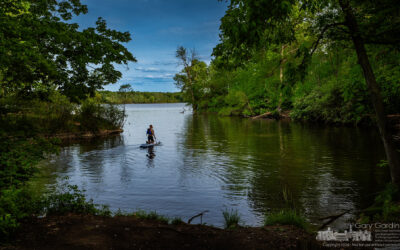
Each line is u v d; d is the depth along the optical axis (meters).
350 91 9.55
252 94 48.91
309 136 22.70
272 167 12.69
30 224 4.88
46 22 7.41
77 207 5.94
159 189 9.71
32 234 4.42
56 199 6.03
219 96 65.31
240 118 47.88
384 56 8.69
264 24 5.43
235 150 17.47
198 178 11.13
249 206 7.93
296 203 8.03
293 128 29.42
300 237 4.66
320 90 33.38
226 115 56.69
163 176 11.53
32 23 6.78
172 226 5.34
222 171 12.21
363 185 9.55
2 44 5.59
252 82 47.50
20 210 5.09
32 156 5.71
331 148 16.92
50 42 7.41
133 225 5.11
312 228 6.18
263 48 7.18
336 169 11.89
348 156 14.42
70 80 8.55
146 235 4.66
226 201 8.39
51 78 7.34
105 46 7.98
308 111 34.81
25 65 6.36
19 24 6.45
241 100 49.34
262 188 9.61
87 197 8.84
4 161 5.25
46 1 8.30
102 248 4.04
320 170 11.84
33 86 8.01
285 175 11.23
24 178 5.62
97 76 8.86
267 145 18.95
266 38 6.86
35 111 21.95
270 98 46.25
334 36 7.19
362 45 6.69
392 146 6.83
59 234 4.46
